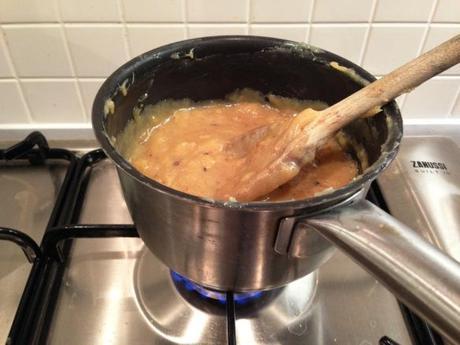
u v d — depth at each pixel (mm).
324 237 388
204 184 578
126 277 577
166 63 592
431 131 835
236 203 367
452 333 318
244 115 704
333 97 622
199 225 399
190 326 525
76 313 533
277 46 600
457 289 324
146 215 436
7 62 714
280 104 696
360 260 358
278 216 377
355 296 564
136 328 521
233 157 615
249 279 457
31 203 682
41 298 524
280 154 516
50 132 798
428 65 441
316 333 523
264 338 515
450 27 719
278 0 680
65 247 599
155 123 680
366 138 575
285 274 458
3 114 782
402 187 679
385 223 372
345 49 742
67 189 649
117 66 735
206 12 688
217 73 655
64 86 753
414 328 520
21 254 604
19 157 724
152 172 622
